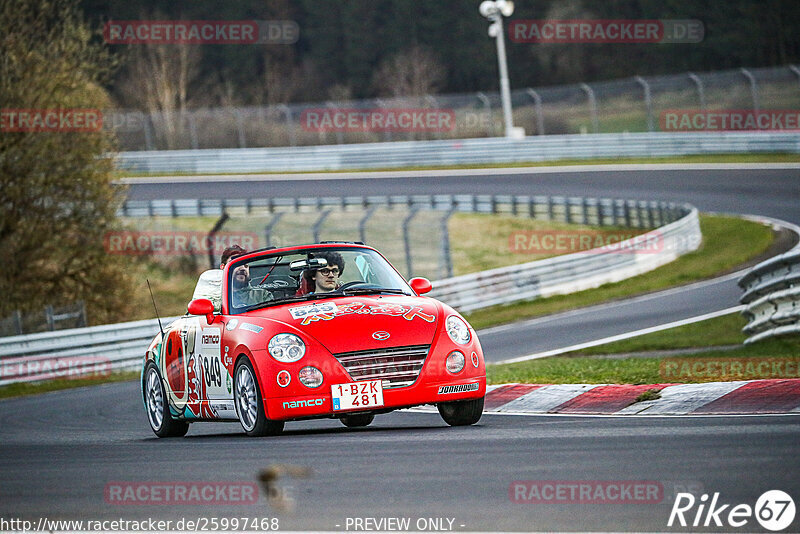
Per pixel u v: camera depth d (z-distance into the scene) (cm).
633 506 1550
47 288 9750
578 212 12912
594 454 2030
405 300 2923
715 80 16200
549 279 9194
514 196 13525
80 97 9556
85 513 1761
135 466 2328
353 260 3148
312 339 2702
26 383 7069
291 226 13275
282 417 2678
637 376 3475
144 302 10894
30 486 2122
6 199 9400
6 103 9162
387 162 17112
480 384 2795
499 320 8219
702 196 13138
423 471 1964
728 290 7962
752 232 10831
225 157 17562
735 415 2558
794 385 2742
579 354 5712
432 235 12938
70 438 3541
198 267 11938
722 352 4366
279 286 3084
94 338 7431
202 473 2125
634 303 8056
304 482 1927
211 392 3005
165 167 17838
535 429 2564
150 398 3447
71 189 9612
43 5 9425
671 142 15762
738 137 15475
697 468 1792
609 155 16062
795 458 1822
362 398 2655
